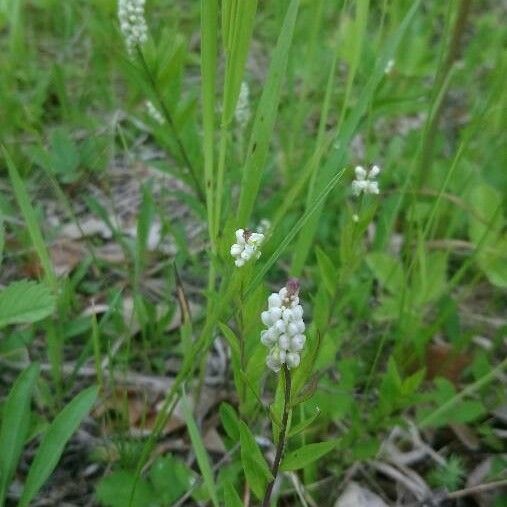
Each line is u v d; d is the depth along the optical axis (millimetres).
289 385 139
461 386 266
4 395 247
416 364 272
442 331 298
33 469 182
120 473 210
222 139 198
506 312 314
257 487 163
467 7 282
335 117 413
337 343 242
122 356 263
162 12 488
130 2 246
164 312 281
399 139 363
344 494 224
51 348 230
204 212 287
